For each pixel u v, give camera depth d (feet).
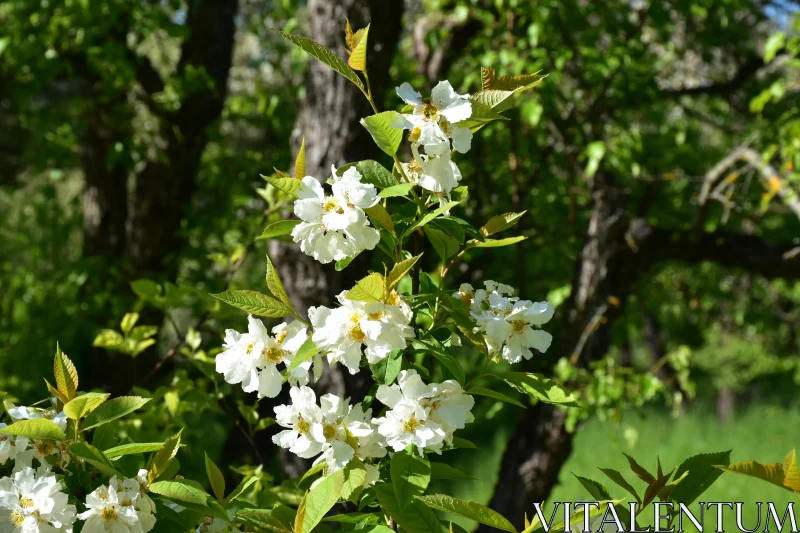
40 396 18.65
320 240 4.61
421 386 4.57
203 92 19.81
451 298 4.99
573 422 14.23
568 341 15.94
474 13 16.31
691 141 20.18
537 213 18.90
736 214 18.25
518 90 4.71
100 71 17.08
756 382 51.42
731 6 16.47
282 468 11.10
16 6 16.71
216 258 11.27
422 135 4.61
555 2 15.11
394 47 11.30
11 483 4.59
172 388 9.71
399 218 5.18
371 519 5.22
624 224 15.62
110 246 21.11
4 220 23.16
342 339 4.44
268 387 4.70
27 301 20.58
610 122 17.92
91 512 4.58
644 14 16.74
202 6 19.84
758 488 24.72
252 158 20.49
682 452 35.12
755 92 18.75
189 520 4.93
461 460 30.76
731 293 22.09
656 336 42.27
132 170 19.07
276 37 21.54
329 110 10.84
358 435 4.54
